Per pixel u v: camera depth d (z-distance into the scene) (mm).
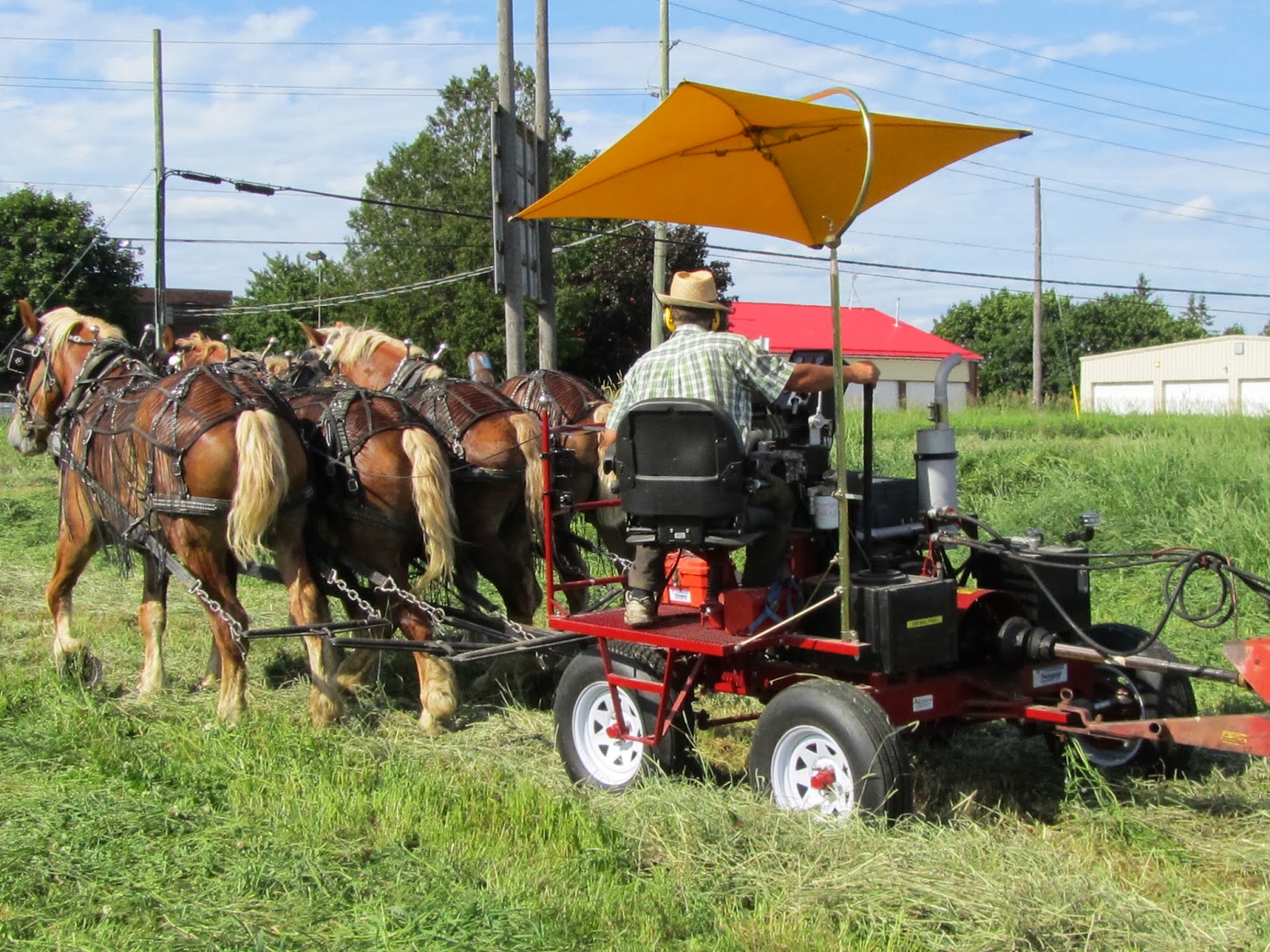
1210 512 10406
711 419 4879
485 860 4633
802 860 4527
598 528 8688
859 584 5078
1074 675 5668
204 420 6539
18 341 8703
